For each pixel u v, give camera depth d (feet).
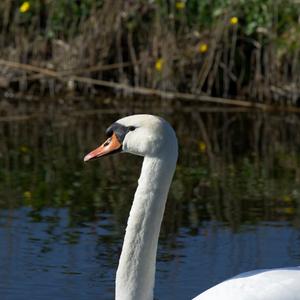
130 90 62.44
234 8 62.44
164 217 39.58
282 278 24.56
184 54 62.34
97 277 33.01
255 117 58.70
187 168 47.24
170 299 31.09
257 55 61.67
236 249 35.65
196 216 39.65
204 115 58.90
